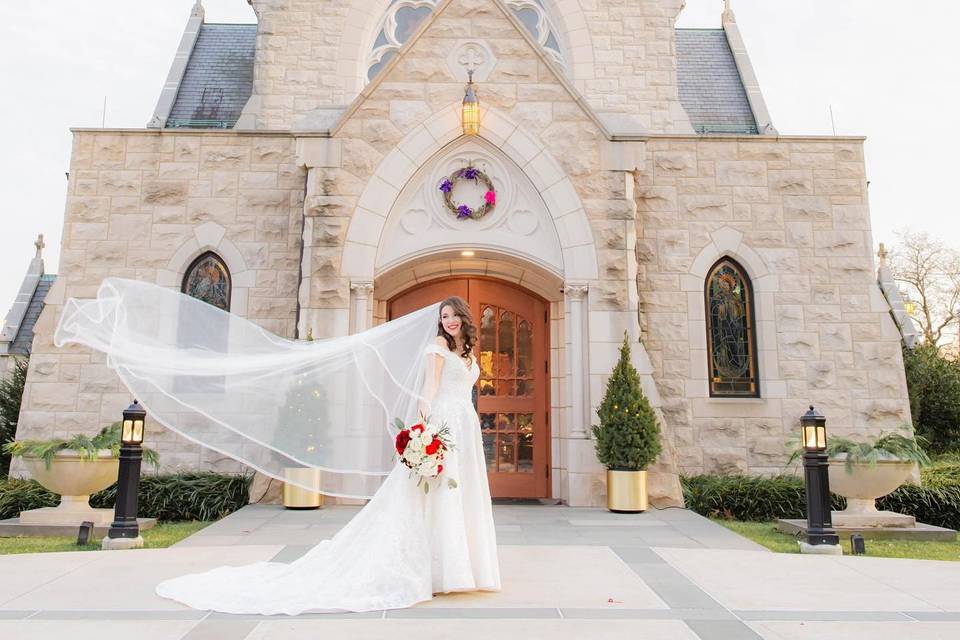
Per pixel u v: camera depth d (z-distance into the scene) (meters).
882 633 4.29
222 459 11.90
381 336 6.40
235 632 4.19
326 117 11.80
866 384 12.40
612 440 10.05
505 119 11.44
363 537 5.31
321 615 4.60
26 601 4.91
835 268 12.73
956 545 8.46
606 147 11.45
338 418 8.97
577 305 11.07
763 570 6.19
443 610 4.75
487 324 12.52
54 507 10.09
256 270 12.47
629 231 11.26
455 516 5.27
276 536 7.84
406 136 11.31
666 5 15.05
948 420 17.25
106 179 12.61
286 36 14.48
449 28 11.61
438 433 5.23
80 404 11.96
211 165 12.72
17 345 18.52
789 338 12.53
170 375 6.64
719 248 12.77
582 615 4.66
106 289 6.64
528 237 11.40
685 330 12.53
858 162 13.02
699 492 11.14
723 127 15.71
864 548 7.83
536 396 12.31
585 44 14.83
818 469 7.68
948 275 32.12
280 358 6.74
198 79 16.09
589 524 8.95
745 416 12.32
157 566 6.15
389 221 11.29
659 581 5.73
